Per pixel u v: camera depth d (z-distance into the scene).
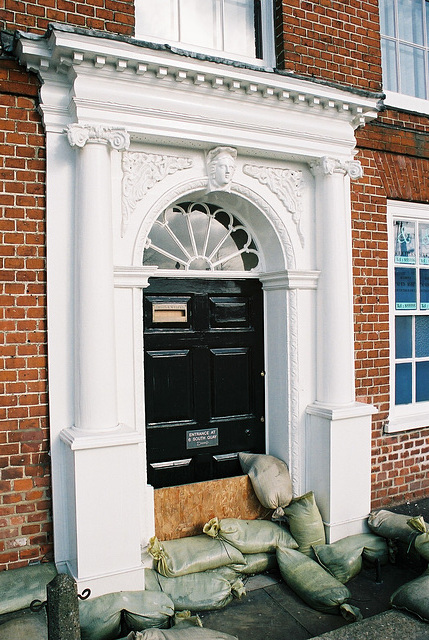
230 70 3.88
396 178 5.16
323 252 4.52
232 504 4.35
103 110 3.63
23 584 3.25
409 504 5.12
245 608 3.61
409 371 5.47
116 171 3.86
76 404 3.59
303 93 4.20
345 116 4.55
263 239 4.72
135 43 3.52
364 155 4.98
